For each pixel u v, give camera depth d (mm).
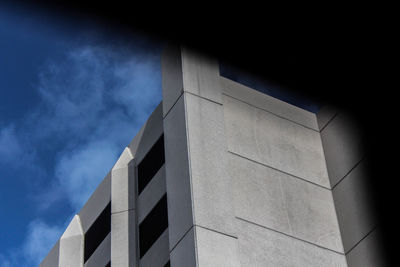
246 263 24016
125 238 30047
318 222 27797
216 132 26953
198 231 23062
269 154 28922
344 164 29234
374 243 26031
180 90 27844
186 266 22656
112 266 29375
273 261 24891
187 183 24609
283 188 27984
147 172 31484
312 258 26203
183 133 26281
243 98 30422
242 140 28531
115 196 31859
